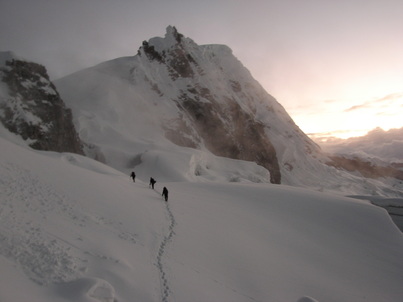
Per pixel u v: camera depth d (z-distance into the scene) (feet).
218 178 274.16
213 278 46.32
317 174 491.72
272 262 61.98
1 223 37.78
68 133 246.47
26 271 30.40
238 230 76.74
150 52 477.77
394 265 80.02
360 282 66.74
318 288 56.95
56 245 37.24
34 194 52.31
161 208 75.66
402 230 121.29
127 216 59.77
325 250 81.10
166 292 36.37
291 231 89.92
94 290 29.84
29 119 212.43
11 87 222.28
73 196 58.54
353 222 104.42
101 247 41.75
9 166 60.64
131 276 36.91
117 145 280.72
